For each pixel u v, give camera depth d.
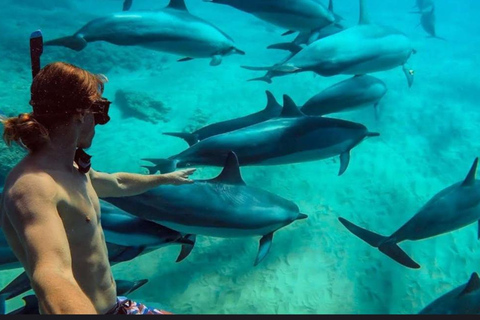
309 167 9.38
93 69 16.34
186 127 11.42
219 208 4.38
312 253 7.01
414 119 12.15
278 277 6.55
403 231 5.03
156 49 6.43
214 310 6.00
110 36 6.12
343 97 7.22
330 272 6.70
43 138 1.62
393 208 8.33
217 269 6.63
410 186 9.02
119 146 10.66
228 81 14.66
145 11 6.29
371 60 6.98
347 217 7.97
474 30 27.34
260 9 7.28
